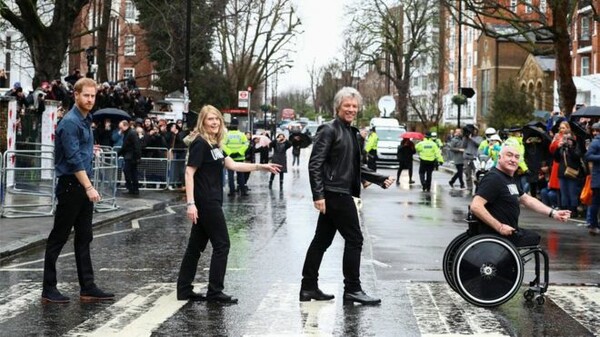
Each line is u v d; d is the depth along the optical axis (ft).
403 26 251.80
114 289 32.94
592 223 55.11
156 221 60.49
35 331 25.49
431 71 282.56
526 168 71.26
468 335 25.27
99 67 114.93
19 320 27.04
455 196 87.71
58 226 30.07
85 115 30.17
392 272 37.47
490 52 264.93
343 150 29.45
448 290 32.94
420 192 93.81
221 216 30.42
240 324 26.63
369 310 28.89
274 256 42.39
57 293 30.30
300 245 46.88
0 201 57.06
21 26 93.09
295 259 41.37
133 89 109.19
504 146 30.14
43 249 45.47
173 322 26.89
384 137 160.15
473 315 28.19
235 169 31.50
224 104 196.65
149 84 195.11
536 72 221.87
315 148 29.37
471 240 29.19
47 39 93.45
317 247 30.60
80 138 29.86
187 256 30.81
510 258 29.27
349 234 29.81
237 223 58.90
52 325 26.35
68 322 26.78
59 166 29.89
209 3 163.02
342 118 29.78
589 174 59.62
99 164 63.00
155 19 152.56
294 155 150.20
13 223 54.34
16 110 79.10
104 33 115.34
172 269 38.19
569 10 96.63
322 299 30.58
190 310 28.81
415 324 26.71
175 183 91.15
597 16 96.68
